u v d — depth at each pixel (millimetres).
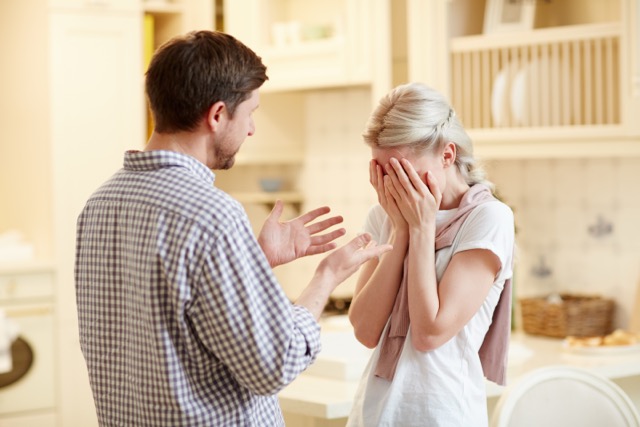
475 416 2092
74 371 4559
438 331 2008
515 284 3822
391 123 2045
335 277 1907
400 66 4152
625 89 3264
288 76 4262
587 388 2527
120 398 1815
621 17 3271
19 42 4754
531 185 3961
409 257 2062
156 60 1801
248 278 1696
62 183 4535
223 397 1771
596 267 3781
